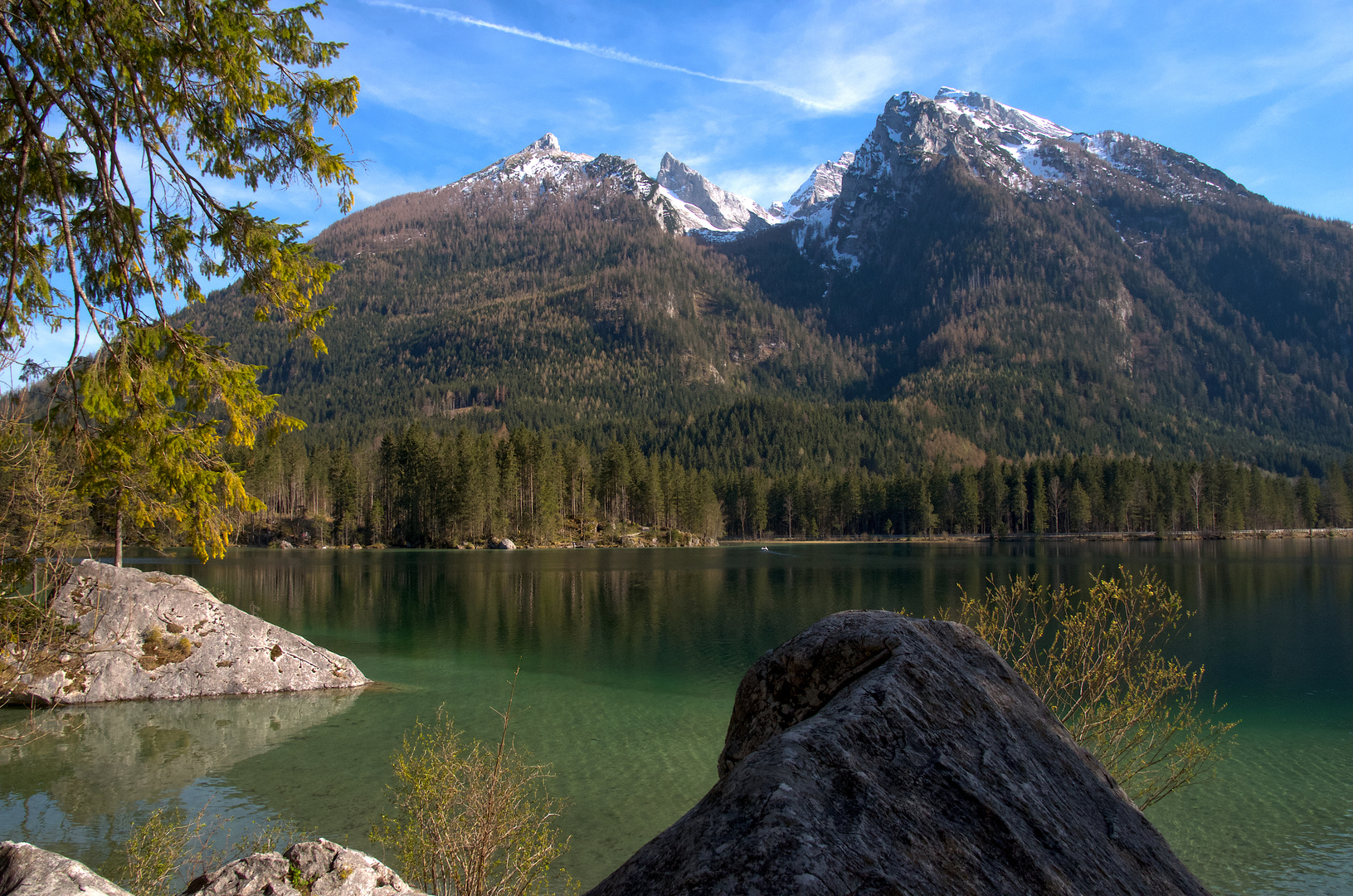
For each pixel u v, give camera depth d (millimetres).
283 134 5590
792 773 1863
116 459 5379
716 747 15672
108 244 5570
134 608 19109
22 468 6961
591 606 39250
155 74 5230
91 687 18188
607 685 21422
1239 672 23438
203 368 5289
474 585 49469
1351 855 11039
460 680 21844
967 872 1806
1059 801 2293
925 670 2484
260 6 5297
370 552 82750
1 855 3525
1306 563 65062
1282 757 15234
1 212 5305
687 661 25031
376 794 12711
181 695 18844
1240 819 12281
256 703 18703
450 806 7852
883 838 1771
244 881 5930
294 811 12000
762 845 1626
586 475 110000
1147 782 9320
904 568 62344
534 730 16875
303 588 46219
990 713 2482
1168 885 2248
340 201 5863
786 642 3129
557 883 9977
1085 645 8648
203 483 5434
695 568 63656
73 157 5371
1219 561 68438
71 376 5258
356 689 20516
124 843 10695
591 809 12477
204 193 5449
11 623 7770
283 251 5617
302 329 5887
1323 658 25625
